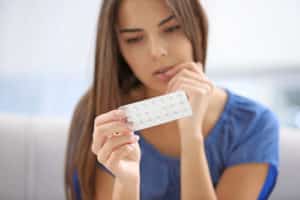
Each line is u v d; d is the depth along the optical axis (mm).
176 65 796
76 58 1729
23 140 1183
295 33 1568
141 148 933
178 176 913
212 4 1607
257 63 1622
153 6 751
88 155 900
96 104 885
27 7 1702
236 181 895
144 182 918
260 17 1590
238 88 1661
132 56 805
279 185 1100
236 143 924
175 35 784
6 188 1154
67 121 1240
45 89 1731
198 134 802
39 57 1721
